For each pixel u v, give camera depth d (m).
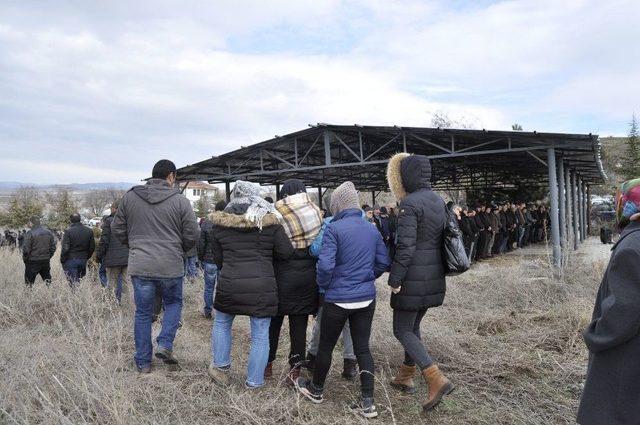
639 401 1.91
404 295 3.53
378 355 4.70
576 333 4.88
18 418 2.89
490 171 22.98
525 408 3.44
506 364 4.32
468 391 3.75
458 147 16.58
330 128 14.05
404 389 3.87
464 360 4.37
